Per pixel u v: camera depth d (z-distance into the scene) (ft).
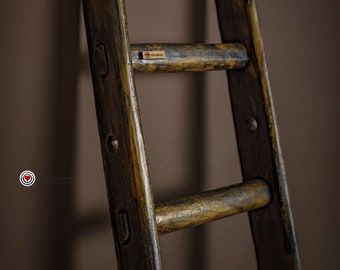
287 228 3.04
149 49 2.57
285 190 3.04
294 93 3.92
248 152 3.16
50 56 2.67
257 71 3.03
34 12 2.61
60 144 2.73
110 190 2.50
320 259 4.23
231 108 3.25
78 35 2.76
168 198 3.22
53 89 2.69
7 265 2.61
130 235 2.42
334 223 4.33
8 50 2.55
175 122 3.22
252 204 2.97
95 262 2.91
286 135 3.90
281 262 3.08
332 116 4.23
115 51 2.39
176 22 3.18
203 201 2.69
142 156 2.37
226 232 3.54
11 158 2.59
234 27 3.09
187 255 3.33
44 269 2.72
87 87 2.82
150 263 2.35
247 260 3.69
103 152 2.50
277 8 3.76
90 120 2.84
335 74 4.23
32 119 2.64
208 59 2.83
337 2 4.19
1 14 2.52
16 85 2.58
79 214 2.83
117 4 2.36
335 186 4.31
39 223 2.69
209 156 3.43
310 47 4.01
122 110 2.39
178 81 3.22
